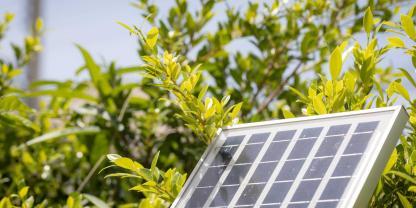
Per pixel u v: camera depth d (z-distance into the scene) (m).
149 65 2.46
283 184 1.83
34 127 3.84
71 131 3.96
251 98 3.98
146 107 4.07
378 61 2.45
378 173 1.73
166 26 3.63
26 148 4.26
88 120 4.33
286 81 3.87
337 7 3.85
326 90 2.34
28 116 4.18
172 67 2.44
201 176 2.00
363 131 1.83
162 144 3.93
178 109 3.85
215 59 4.12
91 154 4.09
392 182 2.26
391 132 1.77
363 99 2.33
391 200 2.27
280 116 3.96
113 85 4.18
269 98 3.90
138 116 4.14
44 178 4.12
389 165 2.17
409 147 2.32
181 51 3.80
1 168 4.21
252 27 3.95
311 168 1.82
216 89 4.03
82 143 4.19
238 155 2.00
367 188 1.69
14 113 4.11
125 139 4.08
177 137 3.93
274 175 1.87
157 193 2.27
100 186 4.07
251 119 3.59
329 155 1.82
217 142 2.08
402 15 2.30
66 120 4.27
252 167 1.93
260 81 3.99
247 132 2.06
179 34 3.76
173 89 2.45
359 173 1.70
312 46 3.80
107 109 4.11
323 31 3.82
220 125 2.42
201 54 3.90
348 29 3.80
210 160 2.03
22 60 4.75
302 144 1.91
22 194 2.93
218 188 1.93
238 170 1.95
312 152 1.87
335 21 3.83
